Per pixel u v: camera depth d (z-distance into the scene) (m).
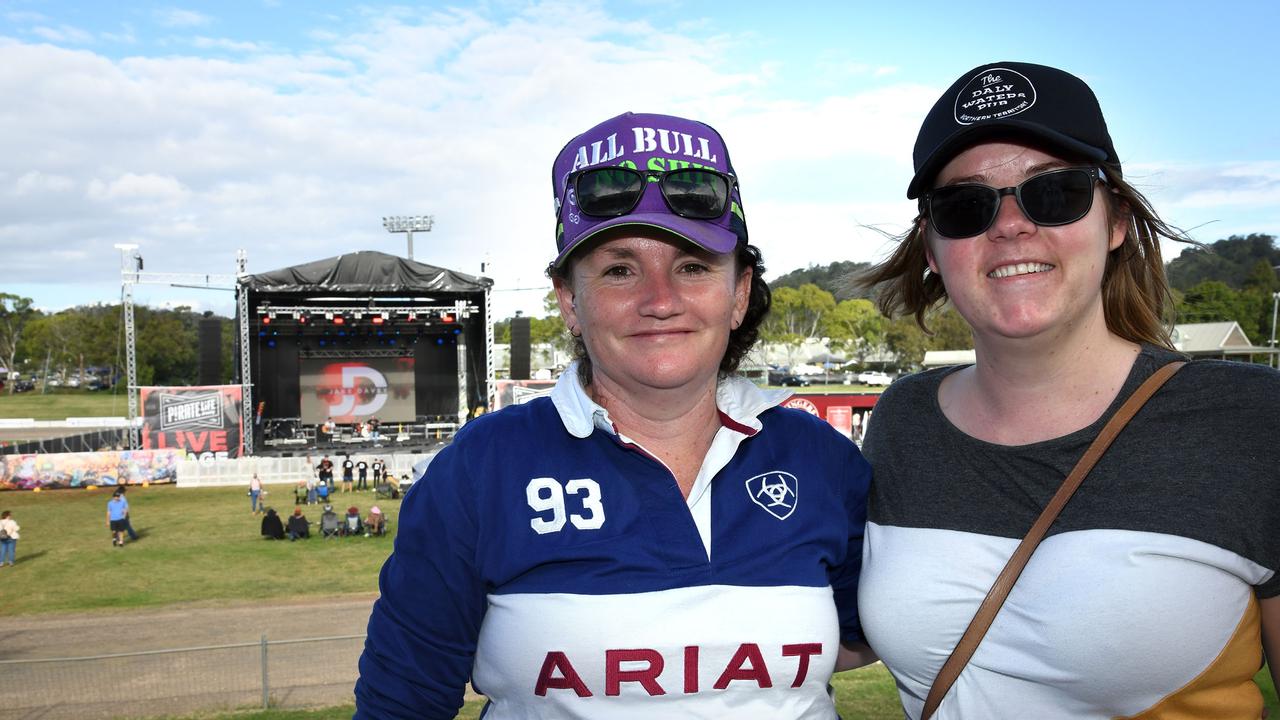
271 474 26.88
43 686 9.63
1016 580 1.79
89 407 70.88
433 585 1.87
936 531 1.93
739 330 2.14
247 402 28.36
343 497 24.58
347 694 9.33
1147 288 2.02
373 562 16.58
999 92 1.82
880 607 1.97
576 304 1.91
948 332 48.66
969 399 2.02
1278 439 1.64
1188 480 1.67
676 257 1.79
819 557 1.92
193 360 87.94
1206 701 1.71
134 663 10.52
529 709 1.80
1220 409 1.70
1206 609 1.64
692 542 1.80
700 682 1.73
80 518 21.11
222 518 21.16
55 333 89.81
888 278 2.48
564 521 1.80
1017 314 1.75
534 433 1.91
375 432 31.22
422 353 32.25
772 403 2.00
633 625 1.72
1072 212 1.75
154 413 27.75
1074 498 1.77
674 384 1.81
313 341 31.55
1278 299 59.56
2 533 16.53
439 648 1.90
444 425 31.94
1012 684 1.80
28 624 12.67
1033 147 1.80
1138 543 1.66
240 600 13.91
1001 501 1.87
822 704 1.88
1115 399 1.80
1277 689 1.81
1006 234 1.78
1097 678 1.68
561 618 1.73
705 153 1.86
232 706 8.95
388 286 28.59
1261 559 1.64
